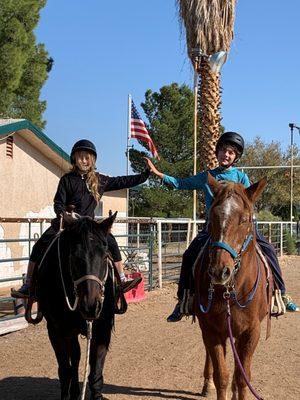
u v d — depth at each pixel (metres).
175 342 9.09
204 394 6.41
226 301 5.13
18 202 15.95
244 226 4.82
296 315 11.74
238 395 5.39
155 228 15.74
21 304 10.09
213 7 14.22
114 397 6.32
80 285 4.76
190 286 5.96
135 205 45.56
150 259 14.55
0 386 6.79
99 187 6.03
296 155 56.56
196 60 14.27
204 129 14.28
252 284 5.24
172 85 48.09
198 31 14.28
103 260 4.86
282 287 6.20
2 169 15.21
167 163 45.38
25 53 28.03
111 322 5.49
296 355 8.31
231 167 6.32
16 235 15.88
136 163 46.50
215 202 4.88
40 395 6.46
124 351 8.49
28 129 15.55
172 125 47.22
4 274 15.38
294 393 6.48
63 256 5.31
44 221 12.08
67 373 5.52
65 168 18.05
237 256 4.79
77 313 5.32
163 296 13.69
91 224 4.97
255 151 57.59
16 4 27.62
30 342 9.04
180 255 16.83
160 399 6.28
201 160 14.52
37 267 5.93
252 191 5.05
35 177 16.72
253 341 5.38
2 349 8.60
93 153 5.92
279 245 27.36
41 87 31.52
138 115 13.96
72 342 5.77
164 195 44.47
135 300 12.69
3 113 28.42
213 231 4.79
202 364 7.75
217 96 14.34
